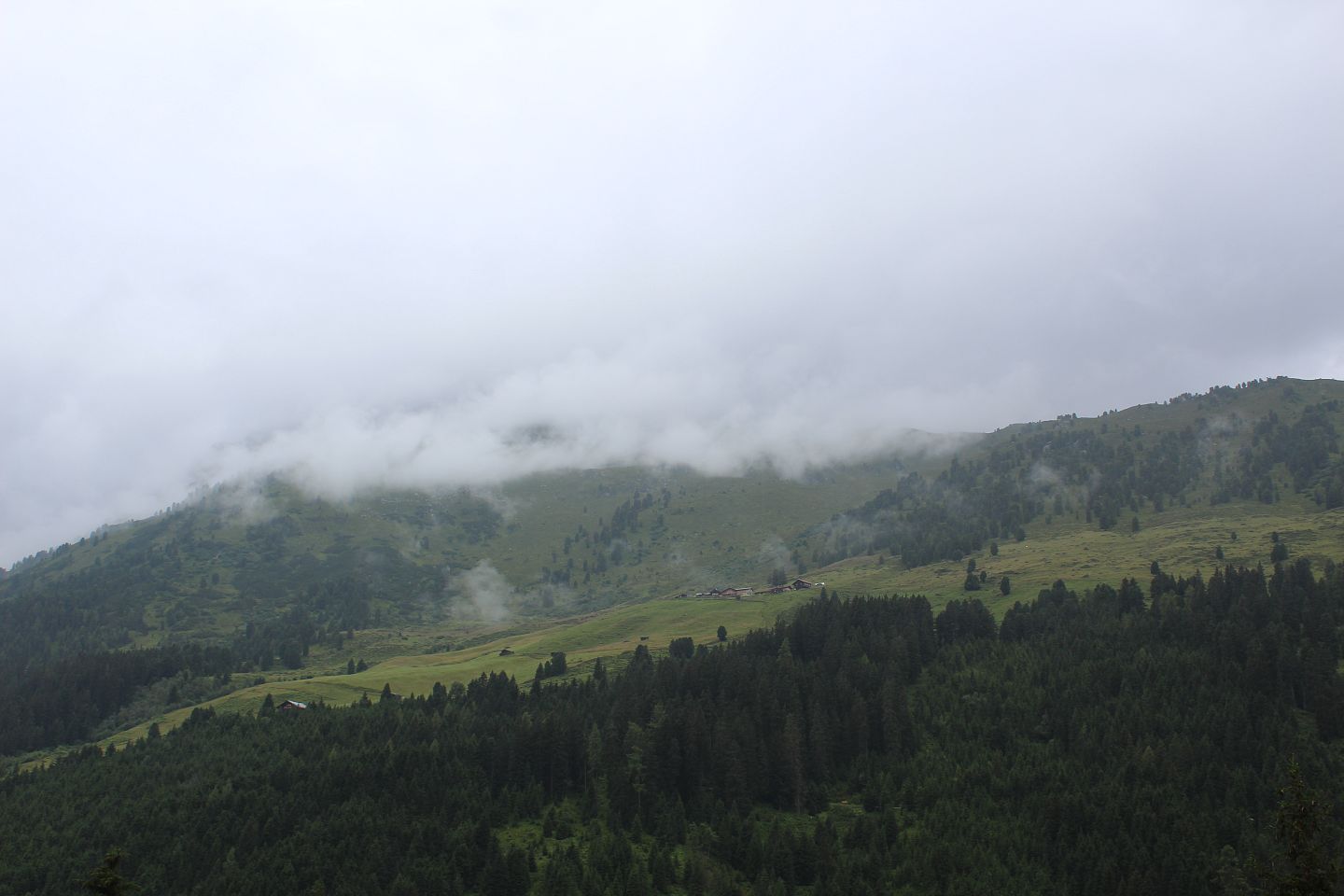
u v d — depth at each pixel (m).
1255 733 155.00
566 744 159.88
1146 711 164.38
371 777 152.62
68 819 145.38
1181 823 135.50
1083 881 131.38
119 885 69.56
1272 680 166.75
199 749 172.62
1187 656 176.62
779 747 162.75
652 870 134.38
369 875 127.75
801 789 160.50
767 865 137.75
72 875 128.88
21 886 127.50
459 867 132.50
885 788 160.12
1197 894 123.44
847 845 145.62
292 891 124.81
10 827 142.62
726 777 156.75
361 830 138.62
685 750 159.25
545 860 136.00
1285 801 72.81
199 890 125.19
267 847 135.88
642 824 148.12
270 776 154.12
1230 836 133.62
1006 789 153.38
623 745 163.75
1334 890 68.69
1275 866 73.19
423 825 140.25
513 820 148.38
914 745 171.75
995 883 132.88
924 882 134.88
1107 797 144.62
